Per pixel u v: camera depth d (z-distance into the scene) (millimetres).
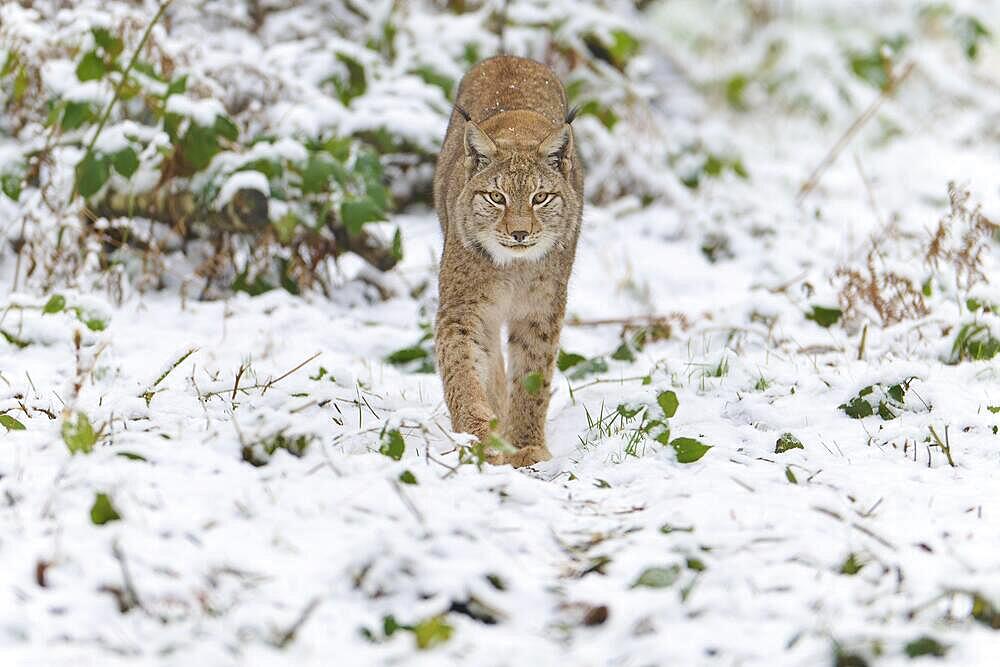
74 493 7016
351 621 5910
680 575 6480
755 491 7730
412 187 17094
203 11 17812
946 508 7555
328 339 12625
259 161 13492
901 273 12672
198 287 13945
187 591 6012
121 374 10844
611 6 22938
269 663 5500
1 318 11750
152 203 13656
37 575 6109
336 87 16469
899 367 9961
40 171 13992
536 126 10992
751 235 17172
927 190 18812
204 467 7543
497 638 5918
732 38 25531
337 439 8602
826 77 23531
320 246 14133
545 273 10273
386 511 6977
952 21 22969
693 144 19406
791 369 11109
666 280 15883
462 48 18156
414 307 14469
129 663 5445
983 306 11766
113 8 15070
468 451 8469
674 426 9633
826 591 6316
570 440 10031
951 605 6145
